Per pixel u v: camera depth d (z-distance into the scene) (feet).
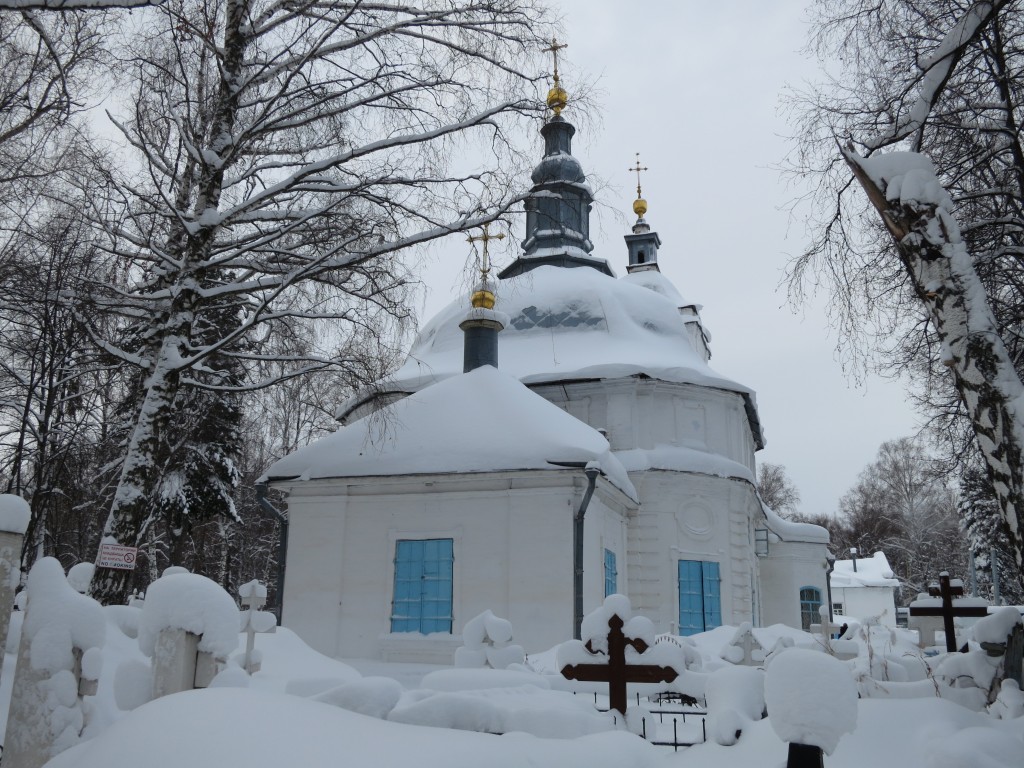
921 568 211.82
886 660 32.30
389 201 44.55
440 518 59.98
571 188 108.06
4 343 54.49
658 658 25.75
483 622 32.86
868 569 227.61
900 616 209.46
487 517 59.00
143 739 11.76
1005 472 22.41
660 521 81.20
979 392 23.13
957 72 33.14
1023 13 32.30
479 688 23.26
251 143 47.11
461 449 59.57
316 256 45.39
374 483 60.95
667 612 78.84
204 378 69.26
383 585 59.82
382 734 12.23
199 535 121.80
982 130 33.04
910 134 30.76
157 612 18.12
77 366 54.24
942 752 18.85
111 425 67.87
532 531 57.57
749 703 24.08
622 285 98.22
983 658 27.99
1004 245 35.58
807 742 13.25
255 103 45.55
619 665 25.86
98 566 38.86
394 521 60.85
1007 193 33.27
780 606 106.93
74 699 18.43
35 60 43.27
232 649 18.42
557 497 57.82
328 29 42.16
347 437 63.87
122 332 52.29
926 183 24.75
